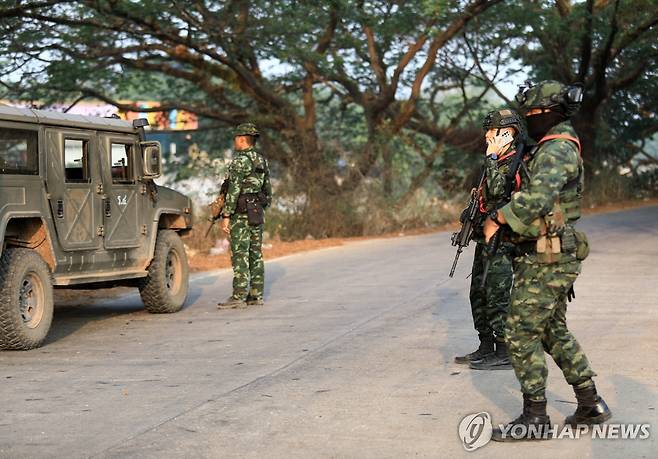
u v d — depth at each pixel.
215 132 30.42
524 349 5.88
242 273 11.84
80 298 13.48
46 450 5.88
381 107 26.55
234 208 11.73
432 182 28.09
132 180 11.21
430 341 9.23
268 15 22.62
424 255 17.56
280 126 26.05
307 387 7.44
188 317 11.39
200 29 22.17
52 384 7.74
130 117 29.98
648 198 35.94
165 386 7.59
